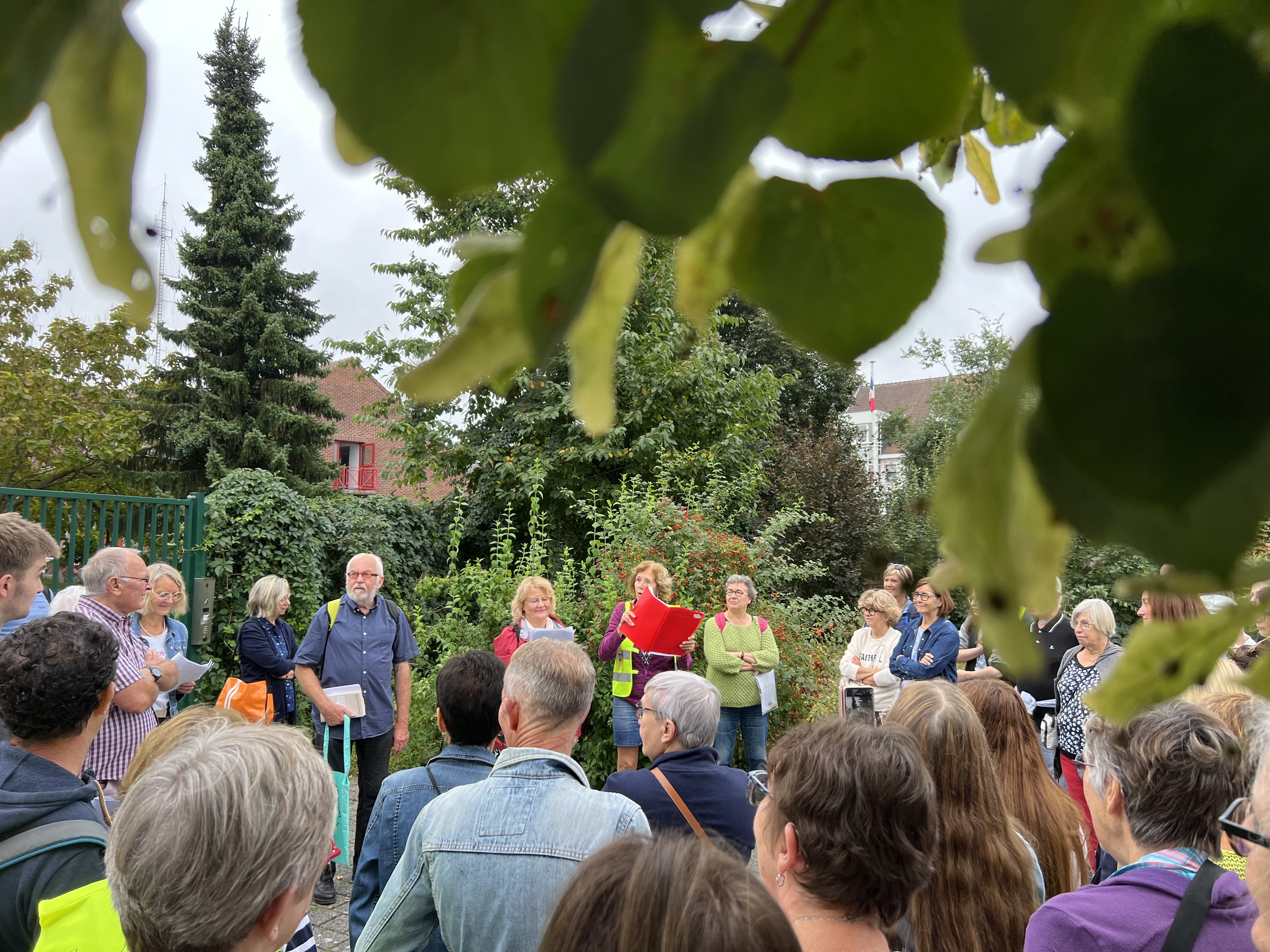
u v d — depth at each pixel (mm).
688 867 1017
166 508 6602
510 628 5121
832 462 12250
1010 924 1513
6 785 1564
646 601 4801
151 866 1125
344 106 168
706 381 9305
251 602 5125
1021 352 175
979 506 174
